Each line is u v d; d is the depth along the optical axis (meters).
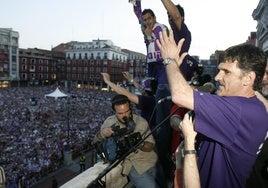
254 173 1.64
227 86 1.79
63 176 23.45
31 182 20.89
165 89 3.74
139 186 3.28
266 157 1.61
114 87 4.31
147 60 4.64
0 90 75.56
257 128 1.60
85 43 109.12
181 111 3.11
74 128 33.44
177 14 3.16
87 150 29.66
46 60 99.81
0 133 29.05
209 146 1.82
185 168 1.79
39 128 31.86
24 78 92.25
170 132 3.63
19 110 43.12
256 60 1.67
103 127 3.53
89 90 97.06
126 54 113.75
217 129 1.63
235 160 1.65
